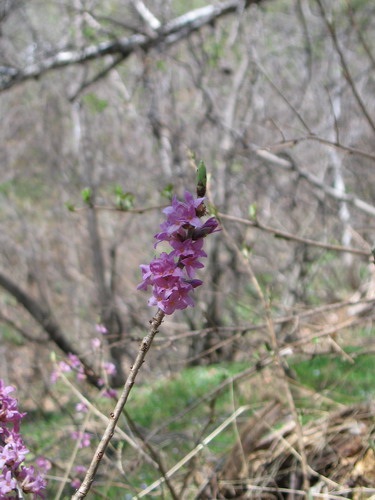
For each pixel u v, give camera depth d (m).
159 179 1.76
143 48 1.46
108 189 1.98
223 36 1.67
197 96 1.75
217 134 1.67
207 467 0.71
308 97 1.85
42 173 2.18
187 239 0.35
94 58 1.44
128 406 1.31
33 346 1.88
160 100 1.71
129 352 1.76
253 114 1.73
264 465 0.65
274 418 0.69
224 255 1.97
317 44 1.79
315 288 1.84
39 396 1.37
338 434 0.67
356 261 1.72
